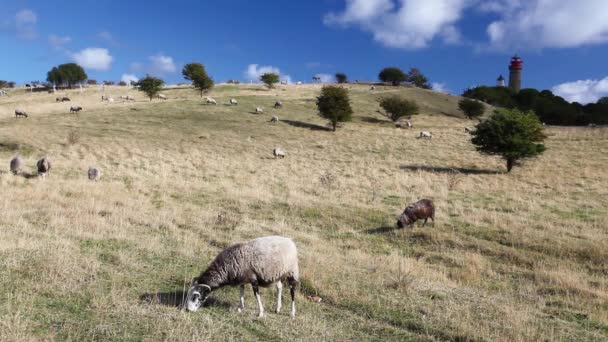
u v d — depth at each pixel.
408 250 16.12
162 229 16.17
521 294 11.47
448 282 12.23
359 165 37.75
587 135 54.06
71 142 41.41
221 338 7.54
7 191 20.69
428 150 46.09
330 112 58.59
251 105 74.50
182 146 43.91
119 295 8.96
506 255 15.14
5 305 8.01
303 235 16.77
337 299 9.97
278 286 8.96
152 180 27.81
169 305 8.74
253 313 8.79
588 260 14.55
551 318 9.70
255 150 44.22
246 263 8.38
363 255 14.57
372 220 19.48
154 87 79.69
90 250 12.15
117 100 80.62
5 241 11.89
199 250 13.51
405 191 26.45
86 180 26.88
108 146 41.28
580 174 33.66
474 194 26.02
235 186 27.27
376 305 9.70
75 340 7.07
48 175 28.17
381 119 73.94
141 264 11.40
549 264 14.30
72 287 9.23
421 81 135.25
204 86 87.25
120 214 17.61
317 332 8.15
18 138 41.44
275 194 24.66
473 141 37.12
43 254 10.94
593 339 8.50
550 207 22.33
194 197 23.31
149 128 52.06
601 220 19.31
